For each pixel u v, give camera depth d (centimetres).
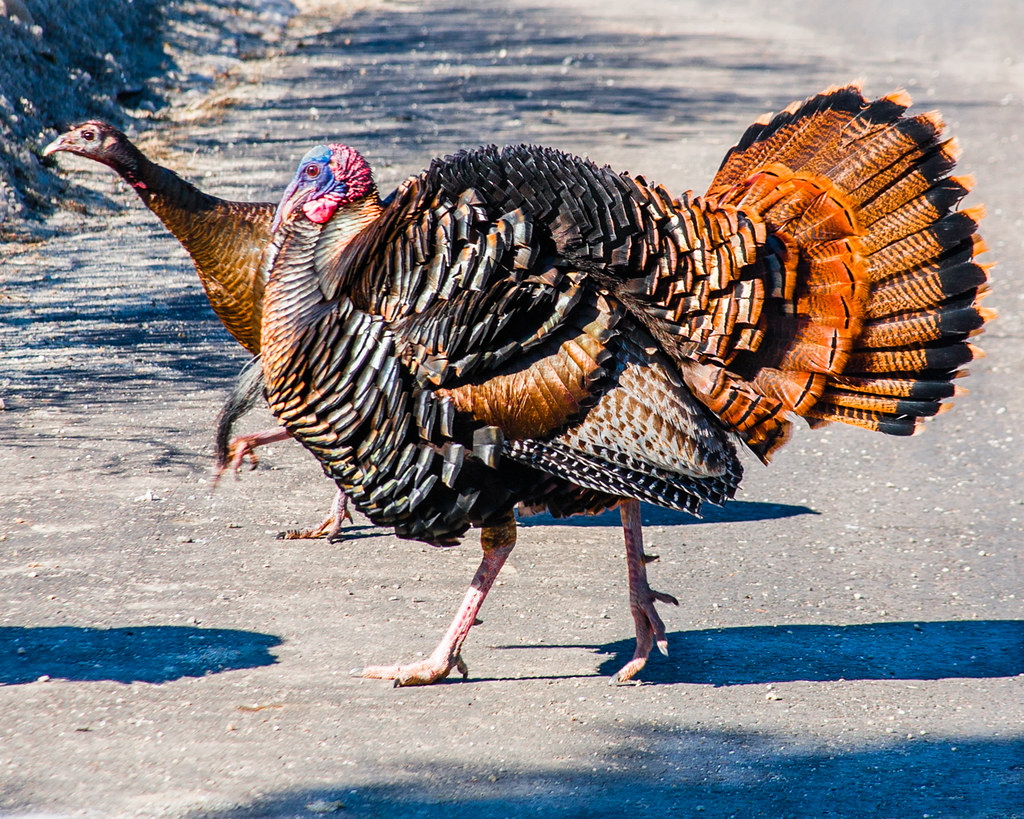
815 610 1941
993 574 2088
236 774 1410
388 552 2139
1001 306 3844
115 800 1348
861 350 1625
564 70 8556
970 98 7700
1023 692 1672
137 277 3847
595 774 1440
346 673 1680
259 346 2180
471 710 1591
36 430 2612
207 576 1991
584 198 1576
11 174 4422
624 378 1583
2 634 1753
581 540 2241
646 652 1697
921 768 1468
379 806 1355
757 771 1455
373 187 1705
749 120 6800
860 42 10500
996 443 2786
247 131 5981
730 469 1644
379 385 1584
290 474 2488
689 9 13025
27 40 5494
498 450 1581
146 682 1627
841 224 1622
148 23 7438
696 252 1584
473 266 1555
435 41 9838
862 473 2612
